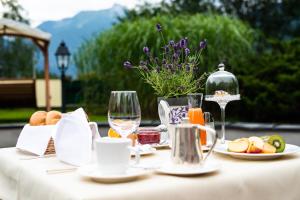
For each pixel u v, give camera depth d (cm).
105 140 101
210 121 145
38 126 141
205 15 658
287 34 1040
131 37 589
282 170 113
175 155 107
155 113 550
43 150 134
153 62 176
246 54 633
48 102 793
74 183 96
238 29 624
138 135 150
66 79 726
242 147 125
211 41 574
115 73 607
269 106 637
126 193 88
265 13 1055
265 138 129
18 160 128
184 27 593
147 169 107
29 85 842
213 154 132
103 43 618
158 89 154
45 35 764
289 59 652
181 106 147
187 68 153
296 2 1023
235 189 101
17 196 121
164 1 895
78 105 675
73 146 121
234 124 568
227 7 1080
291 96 639
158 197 90
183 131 106
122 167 99
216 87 153
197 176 101
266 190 108
